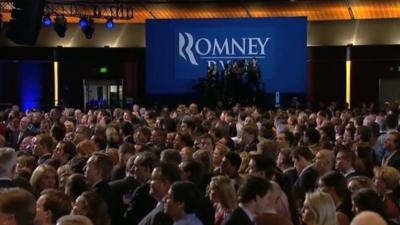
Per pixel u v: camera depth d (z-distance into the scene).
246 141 9.85
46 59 26.67
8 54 26.44
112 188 6.51
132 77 27.02
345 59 26.06
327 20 26.17
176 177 5.86
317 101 26.33
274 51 24.31
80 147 8.34
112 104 26.86
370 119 12.08
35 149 8.79
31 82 26.64
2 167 6.15
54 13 21.92
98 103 26.14
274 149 8.08
